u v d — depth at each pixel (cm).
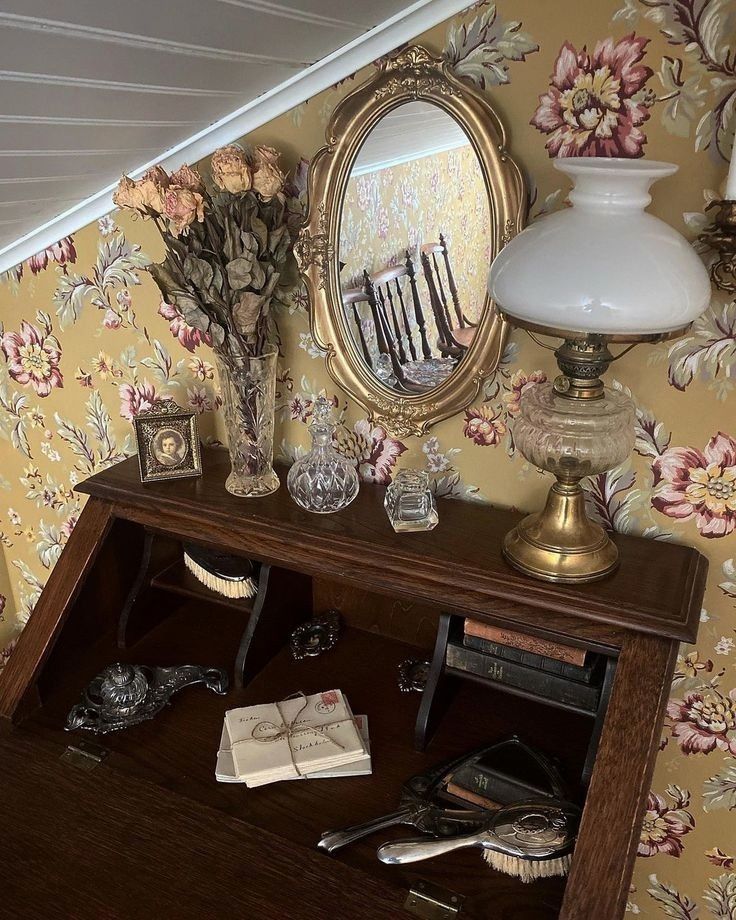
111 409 129
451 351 95
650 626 78
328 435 100
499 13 80
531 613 84
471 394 96
